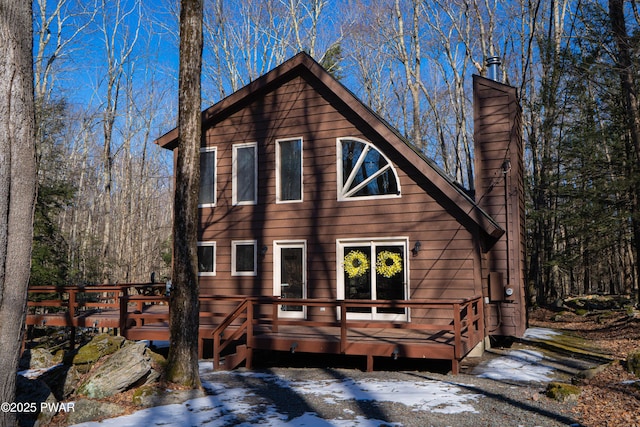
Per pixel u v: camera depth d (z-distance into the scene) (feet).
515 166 43.11
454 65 107.24
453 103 113.91
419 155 42.37
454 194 38.73
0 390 16.79
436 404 24.13
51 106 92.32
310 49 110.01
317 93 45.21
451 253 39.68
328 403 24.56
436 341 33.68
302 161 45.14
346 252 43.14
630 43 48.32
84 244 109.50
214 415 22.79
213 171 48.57
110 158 112.37
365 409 23.40
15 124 17.54
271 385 28.99
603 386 28.22
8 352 17.04
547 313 77.30
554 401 24.93
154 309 51.65
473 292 38.86
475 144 44.50
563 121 81.97
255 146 47.09
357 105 42.29
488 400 24.97
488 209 43.45
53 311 75.46
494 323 42.29
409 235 41.04
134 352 27.12
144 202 147.64
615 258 113.91
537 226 87.81
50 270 72.02
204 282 47.47
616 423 21.43
